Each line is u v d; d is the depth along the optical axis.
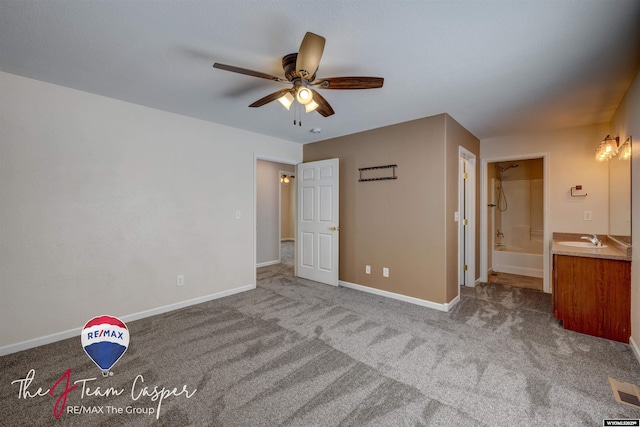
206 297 3.49
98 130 2.69
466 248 4.15
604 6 1.46
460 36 1.73
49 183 2.44
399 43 1.81
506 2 1.44
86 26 1.66
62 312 2.51
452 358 2.16
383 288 3.65
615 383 1.85
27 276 2.34
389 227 3.58
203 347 2.34
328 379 1.91
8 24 1.63
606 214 3.34
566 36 1.72
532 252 5.06
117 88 2.54
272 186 5.98
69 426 1.51
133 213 2.92
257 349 2.30
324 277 4.26
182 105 2.96
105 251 2.74
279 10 1.51
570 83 2.36
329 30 1.68
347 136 4.07
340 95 2.62
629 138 2.42
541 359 2.13
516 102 2.78
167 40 1.81
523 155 3.89
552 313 3.04
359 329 2.66
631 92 2.32
